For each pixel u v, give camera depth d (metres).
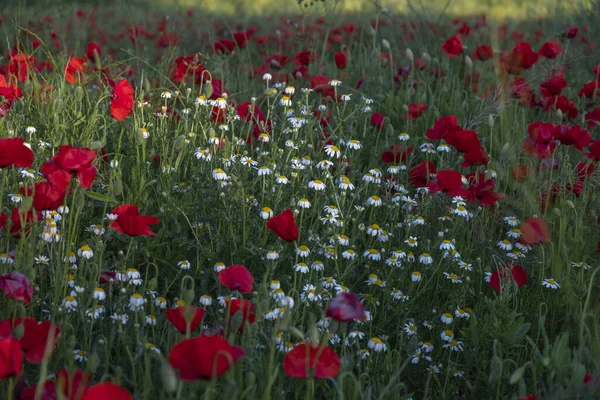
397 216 4.35
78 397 2.25
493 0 12.49
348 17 11.53
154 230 4.09
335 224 3.94
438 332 3.71
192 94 5.32
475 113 5.90
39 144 4.21
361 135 5.68
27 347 2.56
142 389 2.86
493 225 4.47
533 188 4.60
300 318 3.48
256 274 3.81
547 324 3.80
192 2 15.11
